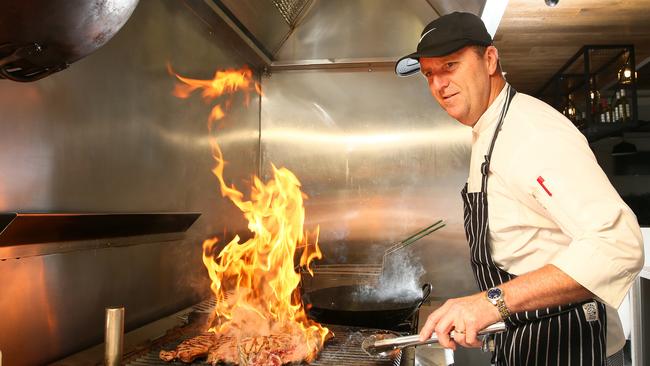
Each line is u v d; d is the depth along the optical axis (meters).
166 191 2.06
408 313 1.84
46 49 0.87
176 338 1.64
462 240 2.93
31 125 1.34
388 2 2.95
